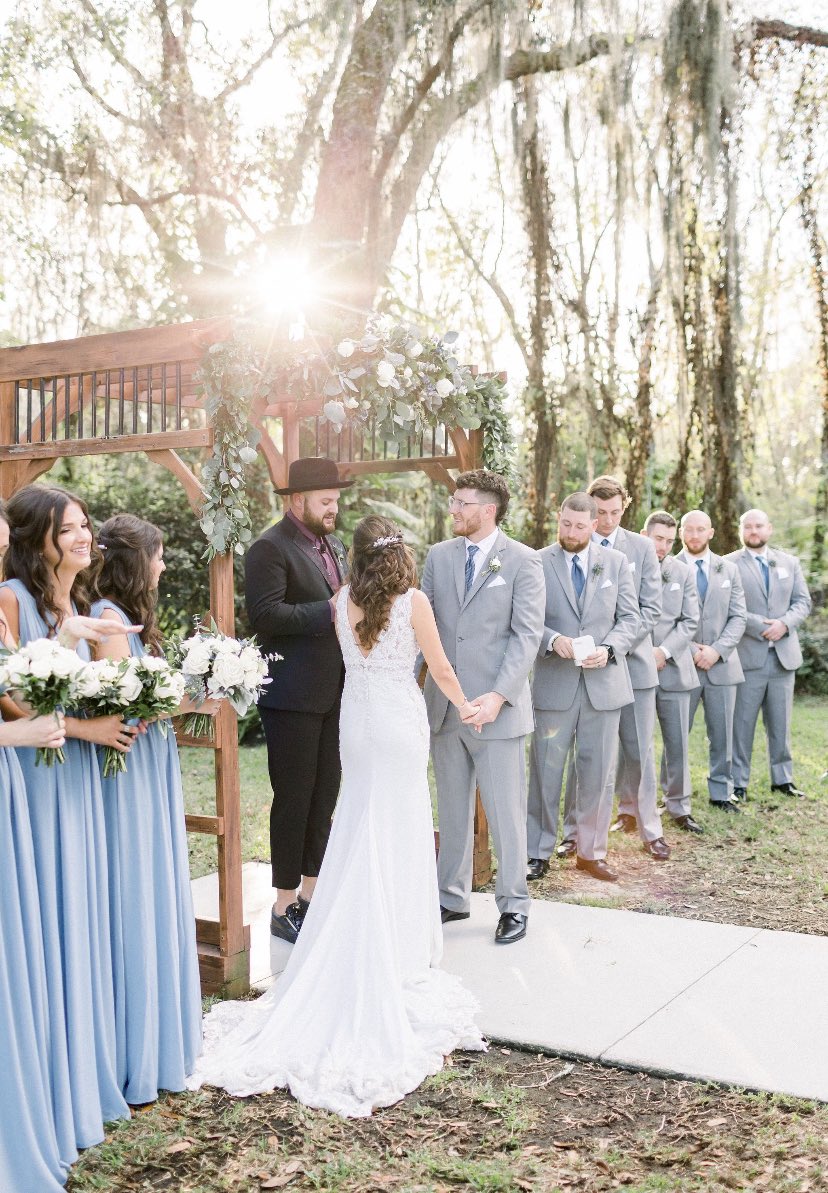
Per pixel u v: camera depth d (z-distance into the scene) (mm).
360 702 3738
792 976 3947
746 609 7000
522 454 10383
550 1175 2674
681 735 6227
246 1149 2828
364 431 5852
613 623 5395
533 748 5414
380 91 9492
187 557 9664
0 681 2561
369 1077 3139
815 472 14477
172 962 3109
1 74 9758
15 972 2559
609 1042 3416
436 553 4637
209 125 10008
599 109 9703
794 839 5996
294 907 4480
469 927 4555
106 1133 2891
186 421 8391
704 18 9078
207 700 3598
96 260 10336
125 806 3002
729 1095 3078
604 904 4875
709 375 9602
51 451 4121
